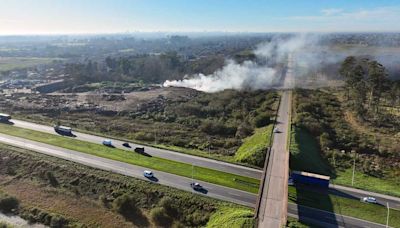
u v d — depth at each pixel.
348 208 69.19
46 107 159.88
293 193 73.81
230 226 61.00
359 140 108.00
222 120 139.00
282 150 91.69
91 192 80.81
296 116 126.19
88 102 170.38
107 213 73.25
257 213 62.88
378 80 132.62
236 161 92.00
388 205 70.81
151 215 71.38
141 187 78.94
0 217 72.88
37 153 98.31
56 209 74.62
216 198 73.00
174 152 98.38
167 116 146.62
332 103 152.50
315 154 97.38
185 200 73.50
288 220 63.50
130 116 149.25
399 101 147.00
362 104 141.00
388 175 88.94
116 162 91.31
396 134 113.75
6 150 101.50
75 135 114.00
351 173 89.12
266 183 73.12
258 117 127.31
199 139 117.00
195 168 87.12
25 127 123.81
